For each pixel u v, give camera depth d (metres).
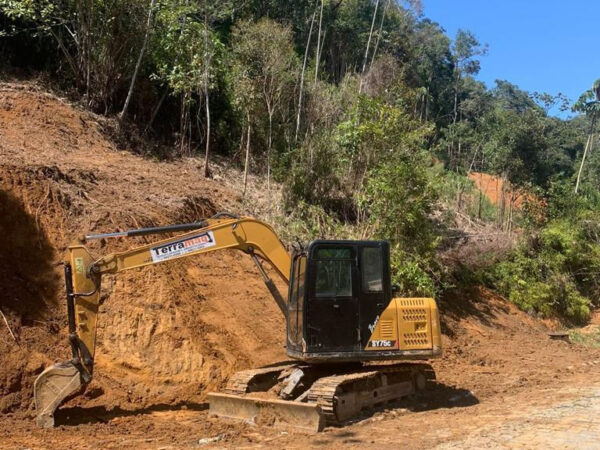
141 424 8.41
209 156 18.70
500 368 14.14
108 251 10.88
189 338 10.45
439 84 48.81
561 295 22.41
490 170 28.19
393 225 16.06
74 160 13.80
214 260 12.99
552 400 10.64
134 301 10.41
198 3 19.45
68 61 17.27
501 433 8.12
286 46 20.56
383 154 17.66
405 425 8.66
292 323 9.43
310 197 17.36
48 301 9.88
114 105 17.89
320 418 8.27
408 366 10.31
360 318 9.29
